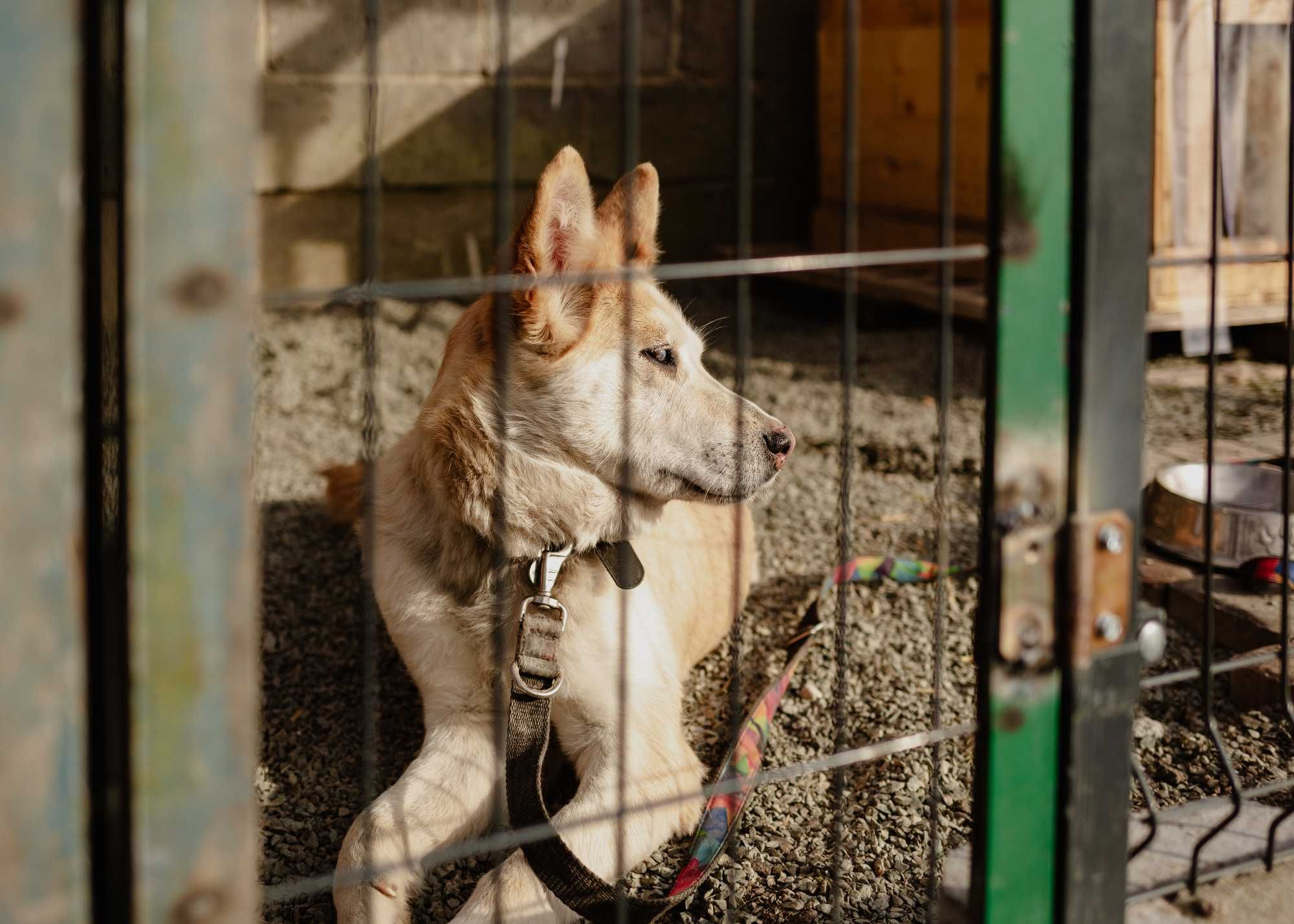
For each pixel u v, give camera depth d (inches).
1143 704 119.3
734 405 111.3
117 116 48.7
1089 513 57.0
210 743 41.6
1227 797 85.7
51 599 38.4
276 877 92.7
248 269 40.3
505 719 99.0
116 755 42.9
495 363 102.0
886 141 279.4
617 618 102.7
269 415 217.2
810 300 295.1
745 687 125.3
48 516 38.1
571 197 102.3
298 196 283.4
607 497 104.7
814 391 232.2
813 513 174.9
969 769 107.5
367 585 63.3
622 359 105.4
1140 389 57.5
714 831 92.4
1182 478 153.8
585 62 300.7
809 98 321.1
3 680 38.1
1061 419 56.2
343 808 102.8
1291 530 135.2
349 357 251.1
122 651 41.7
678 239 314.5
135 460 39.7
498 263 103.2
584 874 79.5
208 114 39.1
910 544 162.9
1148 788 71.2
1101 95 54.2
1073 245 55.4
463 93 292.8
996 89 53.0
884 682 123.6
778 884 90.7
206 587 41.0
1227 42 207.3
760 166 319.3
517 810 86.4
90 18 41.3
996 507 55.4
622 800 79.0
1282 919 71.4
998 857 58.2
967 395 230.2
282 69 276.8
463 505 100.0
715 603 131.6
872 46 279.6
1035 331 55.0
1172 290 216.5
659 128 308.0
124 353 40.9
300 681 125.8
